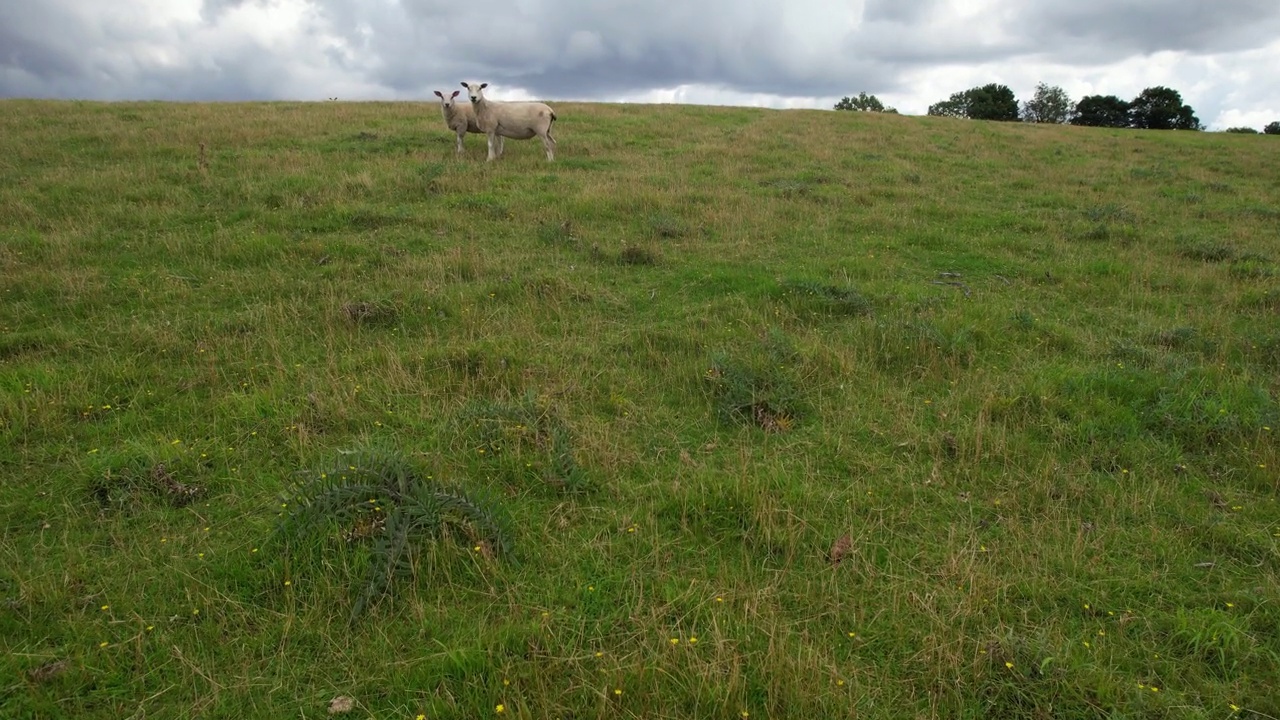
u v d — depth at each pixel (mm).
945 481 4492
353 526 3623
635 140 17516
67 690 2859
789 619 3326
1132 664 3141
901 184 14430
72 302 6602
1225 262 9625
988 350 6430
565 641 3148
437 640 3117
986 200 13695
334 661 3049
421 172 12180
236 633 3170
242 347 5887
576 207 10742
